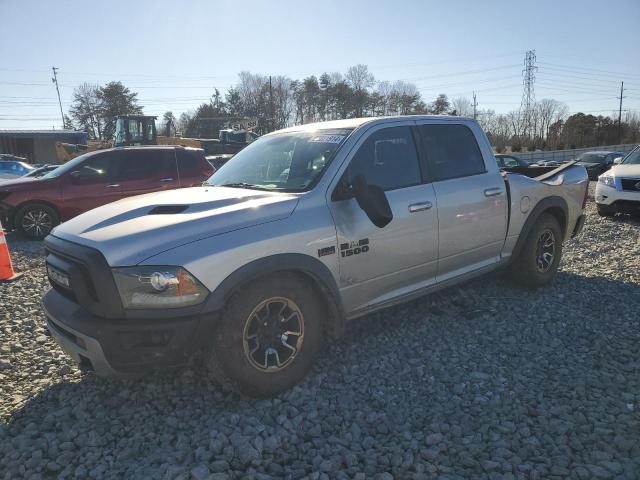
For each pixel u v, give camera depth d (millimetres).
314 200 3461
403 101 70375
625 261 6578
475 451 2705
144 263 2822
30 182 9734
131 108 79125
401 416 3082
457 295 5184
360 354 3928
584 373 3551
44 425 3047
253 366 3113
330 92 73500
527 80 69875
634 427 2879
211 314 2896
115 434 2957
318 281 3408
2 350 4105
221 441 2770
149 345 2842
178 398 3293
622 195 10070
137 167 10109
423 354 3912
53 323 3279
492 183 4719
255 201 3373
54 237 3342
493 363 3754
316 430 2926
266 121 72688
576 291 5348
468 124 4797
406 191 3996
